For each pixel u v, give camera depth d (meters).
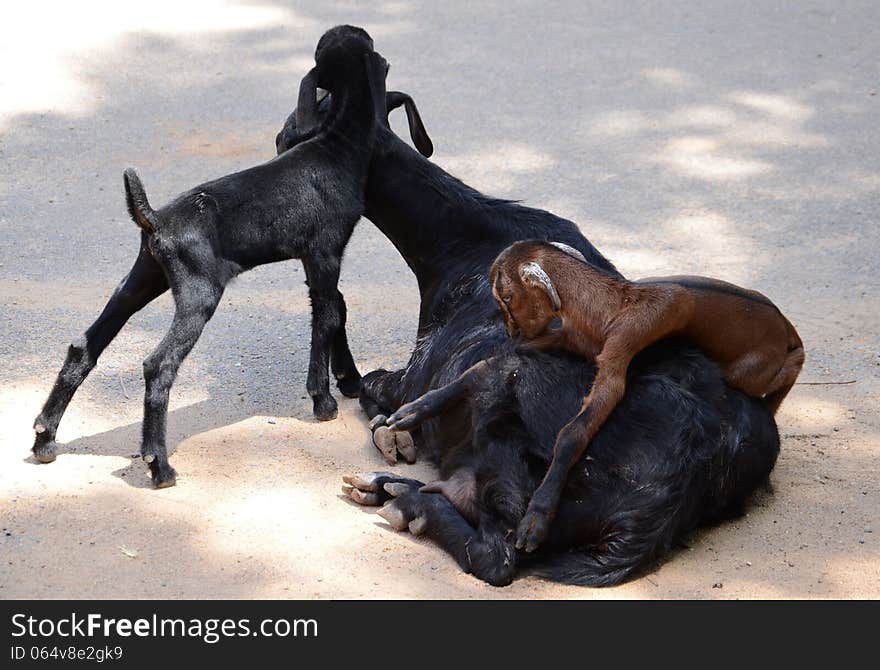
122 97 12.33
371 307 8.34
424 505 5.52
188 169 10.57
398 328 8.01
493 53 13.72
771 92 12.67
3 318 7.83
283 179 6.23
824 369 7.46
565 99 12.45
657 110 12.20
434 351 6.31
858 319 8.15
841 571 5.39
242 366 7.38
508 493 5.27
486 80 12.91
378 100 6.51
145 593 5.07
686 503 5.29
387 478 5.80
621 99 12.45
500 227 6.59
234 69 13.18
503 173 10.67
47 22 14.55
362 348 7.70
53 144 11.13
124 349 7.48
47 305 8.06
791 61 13.55
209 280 5.90
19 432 6.38
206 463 6.13
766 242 9.42
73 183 10.30
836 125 11.85
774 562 5.45
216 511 5.68
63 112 11.91
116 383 7.03
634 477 5.19
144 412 5.81
